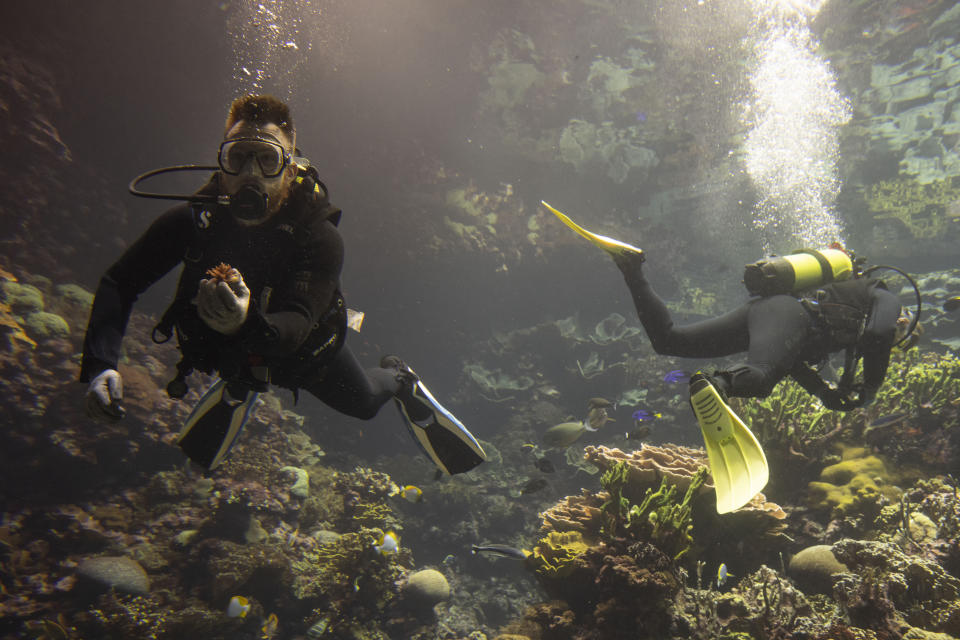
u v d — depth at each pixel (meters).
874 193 24.16
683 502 4.77
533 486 6.38
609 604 4.43
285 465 10.74
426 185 17.62
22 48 12.47
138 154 14.79
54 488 8.79
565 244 18.28
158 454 9.70
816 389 2.86
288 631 8.01
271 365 1.37
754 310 2.75
